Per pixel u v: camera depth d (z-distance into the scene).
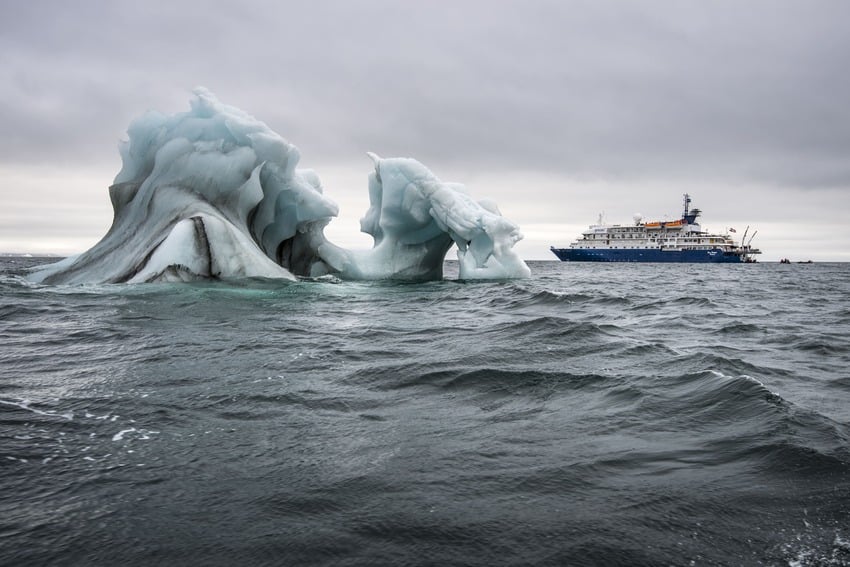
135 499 3.45
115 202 21.27
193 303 14.17
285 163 21.59
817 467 3.87
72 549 2.88
